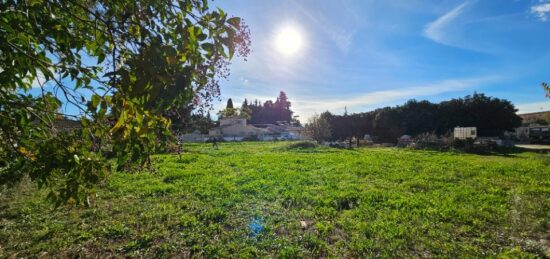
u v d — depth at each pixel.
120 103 1.49
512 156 18.61
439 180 9.77
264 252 4.33
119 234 4.99
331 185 8.85
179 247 4.50
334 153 21.77
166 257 4.21
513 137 36.12
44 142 1.78
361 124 44.00
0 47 1.50
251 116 92.50
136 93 1.40
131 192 8.10
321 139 35.41
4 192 7.00
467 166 13.14
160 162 14.98
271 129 68.31
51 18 1.54
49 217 5.87
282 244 4.54
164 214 6.01
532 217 5.59
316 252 4.32
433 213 5.92
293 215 5.97
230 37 1.64
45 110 1.84
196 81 1.82
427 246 4.45
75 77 1.79
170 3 1.63
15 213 6.07
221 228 5.24
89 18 1.77
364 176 10.79
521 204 6.33
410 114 41.66
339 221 5.57
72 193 1.83
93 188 1.97
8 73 1.60
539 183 8.95
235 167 13.41
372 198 7.18
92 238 4.84
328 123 39.53
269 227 5.22
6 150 1.82
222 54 1.66
